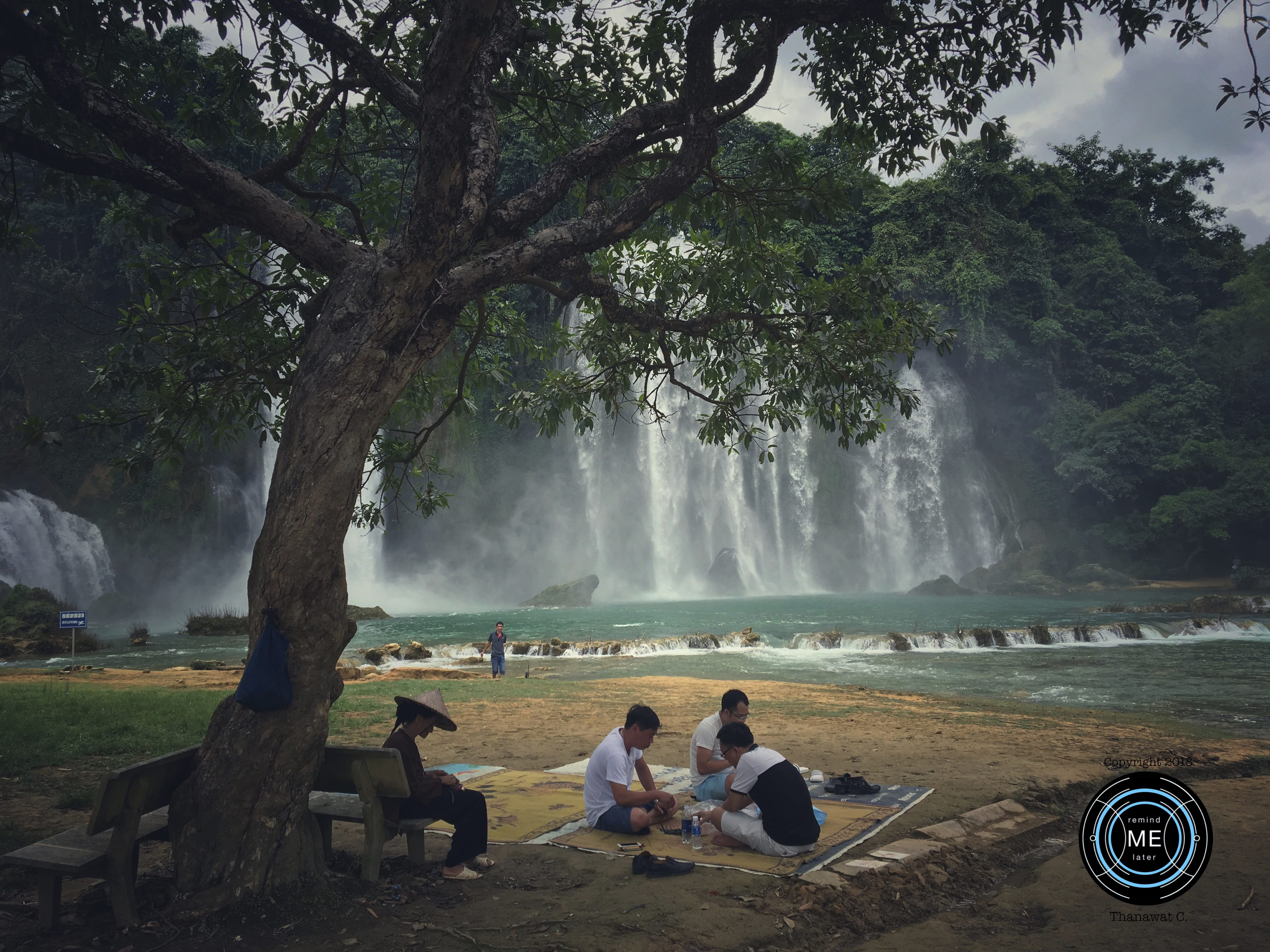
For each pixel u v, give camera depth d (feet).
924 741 32.04
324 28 17.67
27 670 72.38
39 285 154.20
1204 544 170.30
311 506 14.47
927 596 153.17
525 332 34.32
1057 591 150.92
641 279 31.35
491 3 13.37
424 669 69.51
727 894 15.30
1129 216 212.23
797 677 61.72
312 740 14.73
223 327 24.85
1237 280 193.67
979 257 178.19
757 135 172.86
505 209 18.28
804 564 179.63
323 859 15.28
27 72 22.24
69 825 19.42
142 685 55.42
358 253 16.90
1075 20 21.77
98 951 12.75
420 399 30.76
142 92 24.52
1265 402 187.93
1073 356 192.85
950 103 25.72
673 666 70.33
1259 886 16.26
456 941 13.20
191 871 14.11
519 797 22.43
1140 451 172.76
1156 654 73.26
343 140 26.78
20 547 137.69
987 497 182.09
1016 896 16.37
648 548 173.88
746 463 181.68
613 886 15.66
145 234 22.98
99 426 23.75
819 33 26.35
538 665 73.56
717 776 20.88
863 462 186.50
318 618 14.71
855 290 28.04
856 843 18.30
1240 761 28.71
